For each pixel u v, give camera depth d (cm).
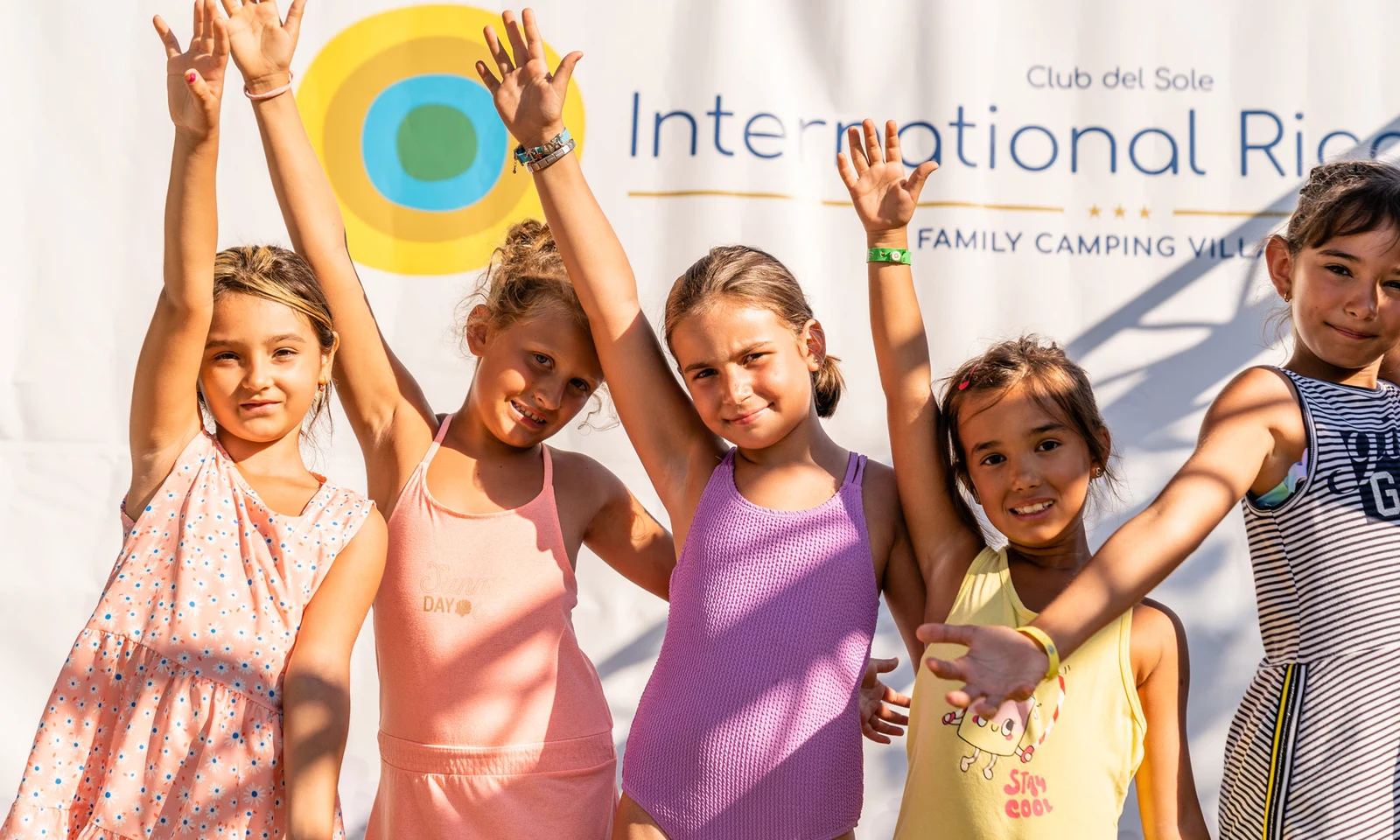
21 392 282
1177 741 174
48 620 278
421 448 204
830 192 294
